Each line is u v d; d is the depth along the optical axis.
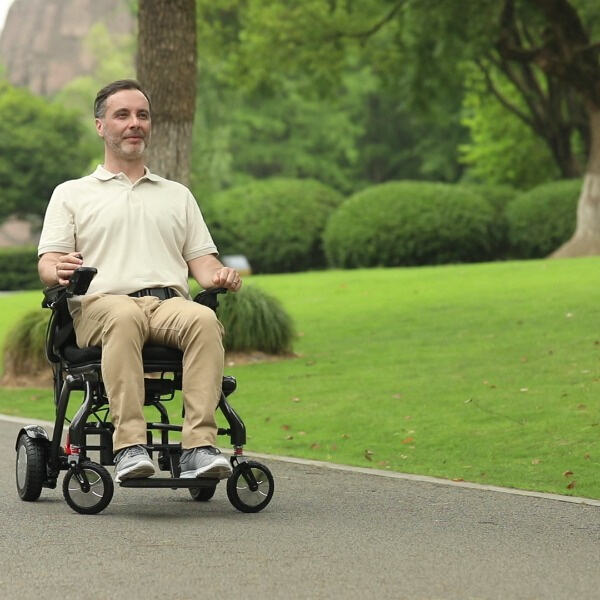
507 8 29.17
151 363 6.14
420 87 33.09
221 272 6.30
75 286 6.06
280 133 59.78
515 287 19.50
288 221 38.50
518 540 5.66
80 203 6.52
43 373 14.09
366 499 6.90
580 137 43.81
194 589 4.57
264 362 14.27
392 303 18.73
